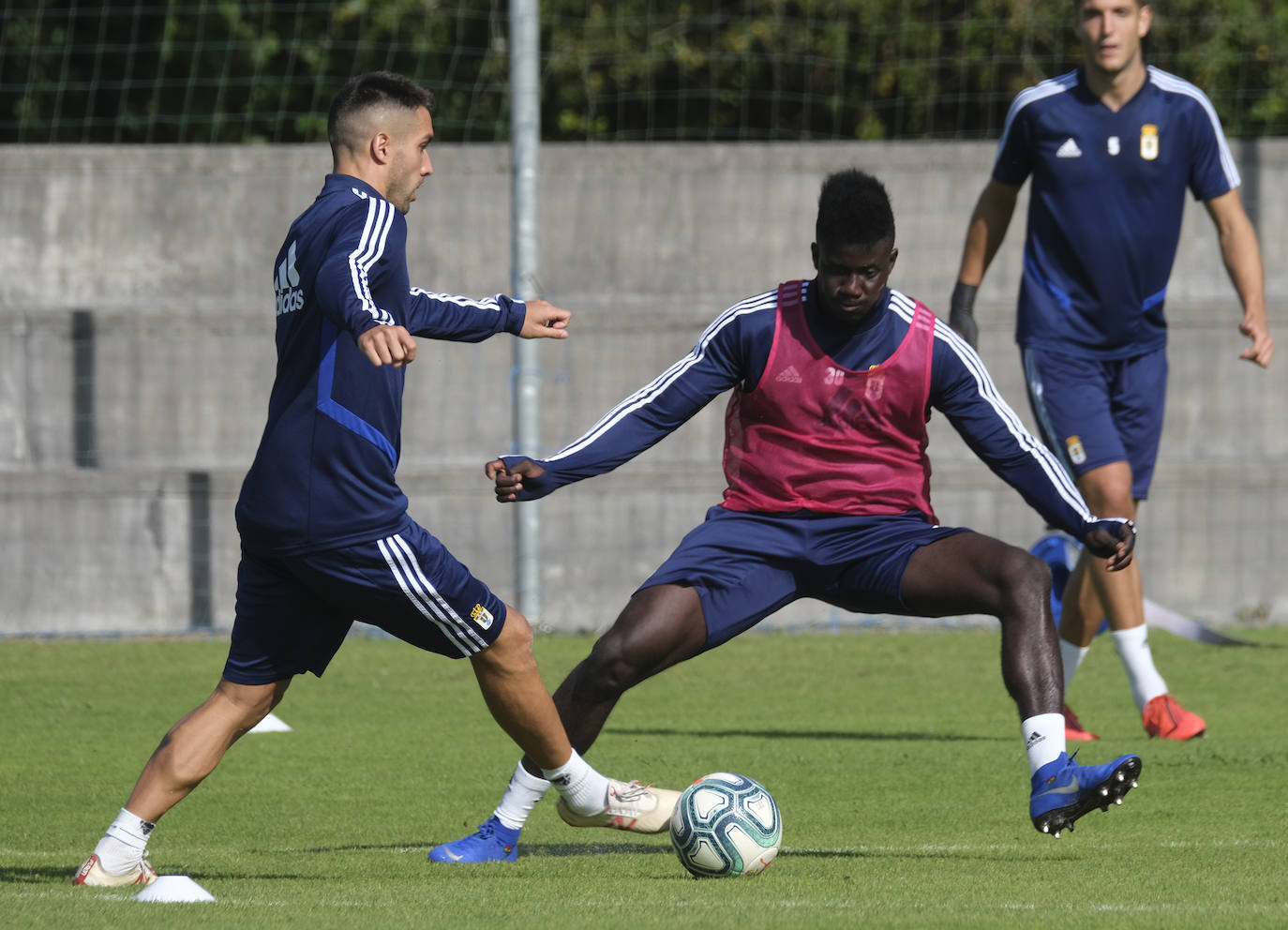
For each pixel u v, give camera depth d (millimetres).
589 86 66500
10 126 66500
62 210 53875
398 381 16031
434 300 16781
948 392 17922
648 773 24266
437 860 17812
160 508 50125
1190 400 52281
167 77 67188
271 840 19688
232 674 16453
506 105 68500
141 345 52094
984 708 33406
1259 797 21672
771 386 18031
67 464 52094
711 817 16312
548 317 17375
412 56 67688
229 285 53906
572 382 52375
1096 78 27078
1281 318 52094
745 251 53719
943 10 69188
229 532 50281
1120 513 27188
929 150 53344
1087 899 14797
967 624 48219
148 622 50062
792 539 18156
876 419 18000
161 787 16172
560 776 17656
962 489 50906
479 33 68500
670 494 50719
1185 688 35938
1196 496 51156
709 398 18156
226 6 66625
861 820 20469
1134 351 27719
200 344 52188
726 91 69500
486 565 50875
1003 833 19453
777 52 68312
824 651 43062
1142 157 26984
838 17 68938
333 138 16688
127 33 67000
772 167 53688
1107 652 42844
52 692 35875
